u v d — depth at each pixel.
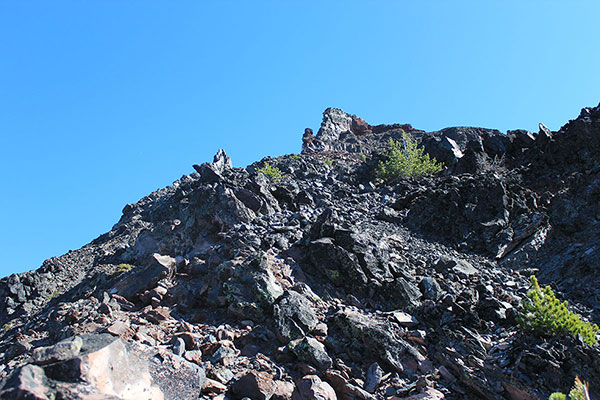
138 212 38.66
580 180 18.97
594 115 24.22
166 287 15.16
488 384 9.80
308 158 40.00
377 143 62.62
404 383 10.30
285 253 16.09
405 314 12.79
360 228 19.06
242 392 9.47
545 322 10.46
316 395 9.18
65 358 6.14
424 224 20.28
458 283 14.67
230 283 13.73
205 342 11.48
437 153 31.02
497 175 21.42
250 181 22.55
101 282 20.42
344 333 11.88
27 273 24.48
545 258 16.55
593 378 9.33
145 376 7.09
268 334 11.99
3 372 11.91
